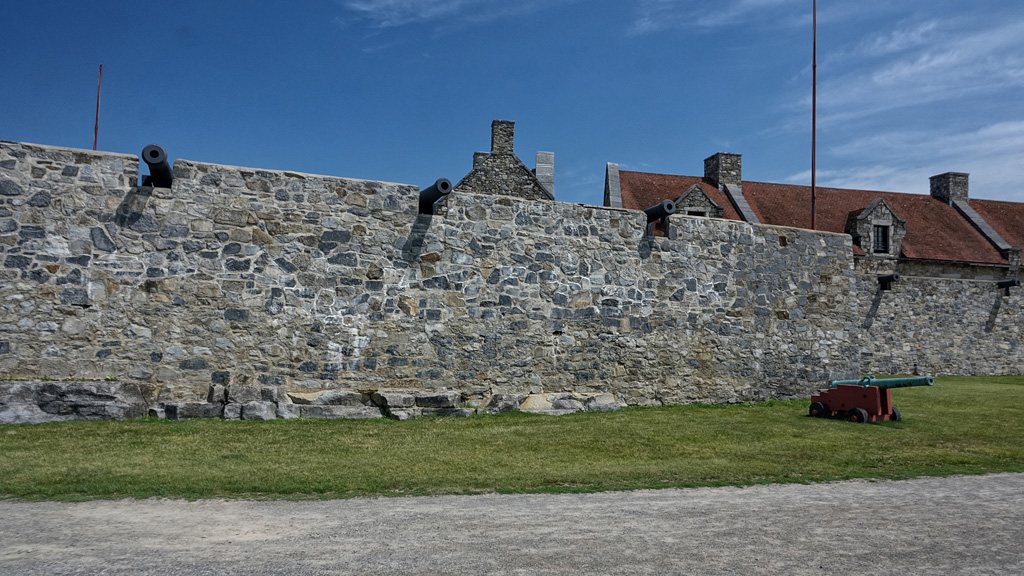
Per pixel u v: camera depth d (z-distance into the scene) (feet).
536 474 24.11
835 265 51.65
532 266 42.37
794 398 49.26
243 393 34.40
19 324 32.78
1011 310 86.43
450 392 38.32
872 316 80.94
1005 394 54.95
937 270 90.99
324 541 16.30
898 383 38.19
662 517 18.84
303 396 35.88
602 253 44.32
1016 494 22.47
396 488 21.88
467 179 85.61
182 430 30.17
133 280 34.60
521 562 14.96
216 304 35.83
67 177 33.94
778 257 49.70
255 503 19.83
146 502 19.66
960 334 83.82
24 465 23.45
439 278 40.09
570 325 43.04
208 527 17.37
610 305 44.24
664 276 45.96
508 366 41.29
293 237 37.40
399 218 39.55
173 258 35.27
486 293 41.09
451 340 40.09
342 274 38.17
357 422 34.35
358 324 38.29
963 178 105.60
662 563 15.03
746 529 17.80
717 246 47.78
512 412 39.42
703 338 46.75
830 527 18.13
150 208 35.06
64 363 33.32
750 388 47.91
